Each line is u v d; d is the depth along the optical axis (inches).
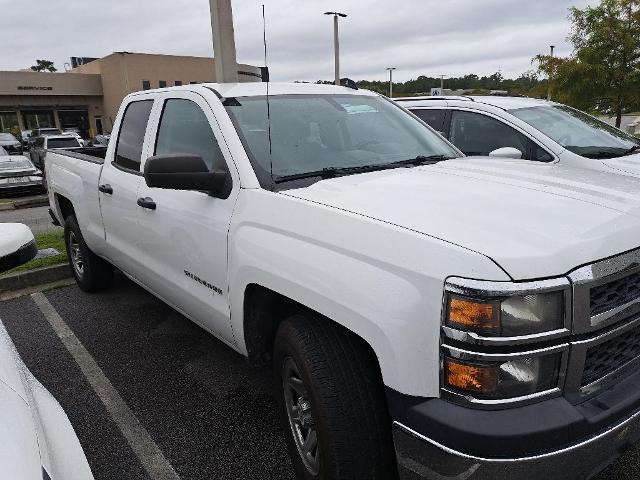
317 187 102.8
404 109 156.9
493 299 66.1
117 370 150.3
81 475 63.2
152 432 121.3
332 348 85.0
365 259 78.8
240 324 108.2
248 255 100.0
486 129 230.8
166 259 134.8
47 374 149.3
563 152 208.4
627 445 76.0
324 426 83.4
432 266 70.8
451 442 67.8
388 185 100.9
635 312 75.5
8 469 46.9
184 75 1766.7
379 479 83.5
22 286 224.1
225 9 237.1
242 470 108.1
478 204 86.1
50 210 228.4
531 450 66.2
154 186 104.7
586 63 486.9
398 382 72.9
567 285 67.7
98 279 206.7
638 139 253.3
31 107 1755.7
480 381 67.0
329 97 140.0
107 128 1855.3
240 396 135.1
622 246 75.2
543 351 67.4
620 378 77.4
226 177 111.5
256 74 240.2
